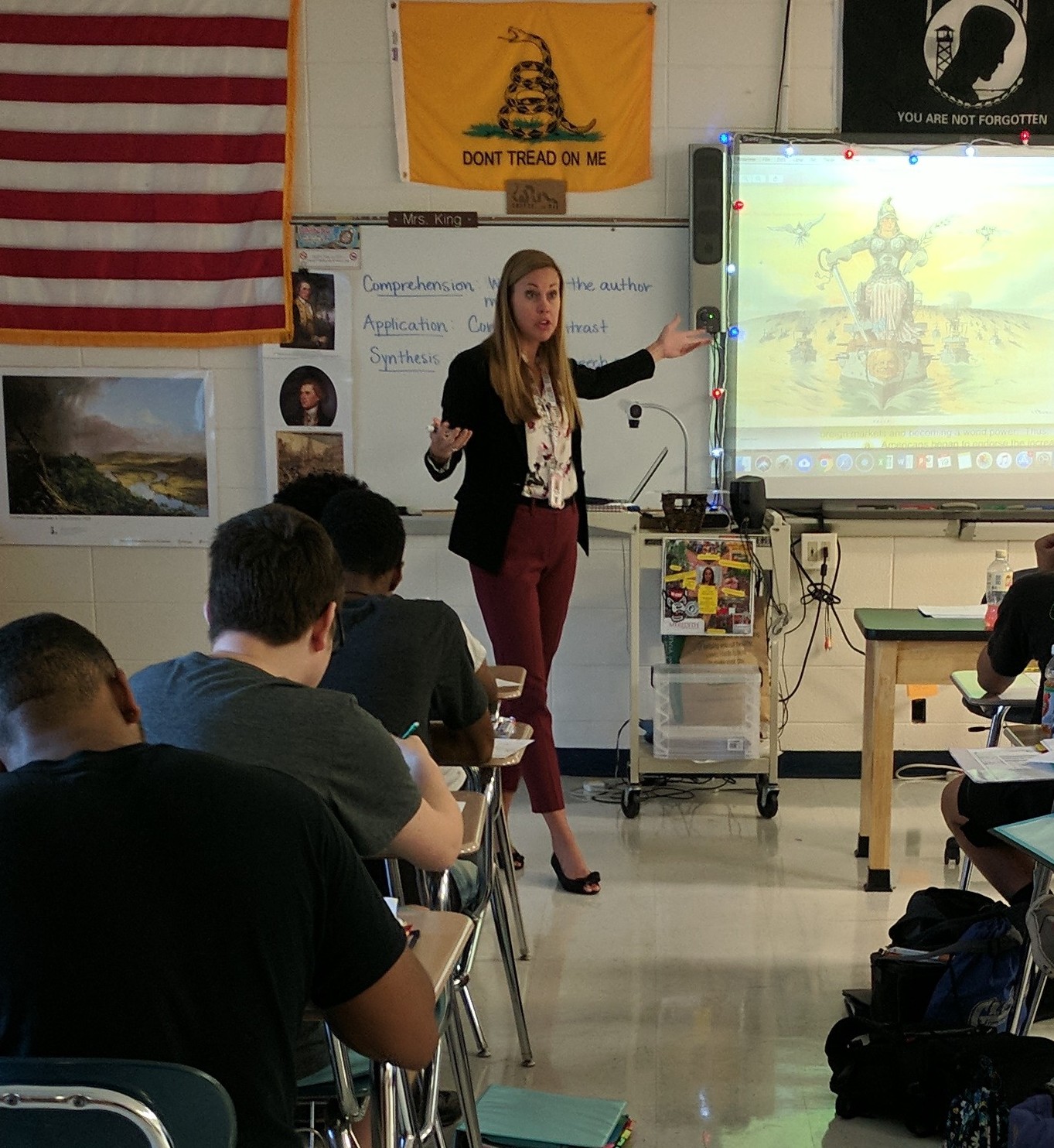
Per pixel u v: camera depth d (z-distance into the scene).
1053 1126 2.05
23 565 4.66
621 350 4.46
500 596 3.50
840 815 4.25
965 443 4.48
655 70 4.33
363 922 1.23
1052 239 4.38
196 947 1.13
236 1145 1.09
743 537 4.03
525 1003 2.92
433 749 2.34
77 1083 1.04
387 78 4.35
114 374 4.54
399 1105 1.70
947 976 2.60
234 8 4.32
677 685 4.16
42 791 1.14
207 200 4.41
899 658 3.49
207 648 4.69
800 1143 2.36
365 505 2.29
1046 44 4.28
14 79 4.35
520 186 4.38
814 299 4.40
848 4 4.25
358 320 4.46
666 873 3.73
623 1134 2.35
